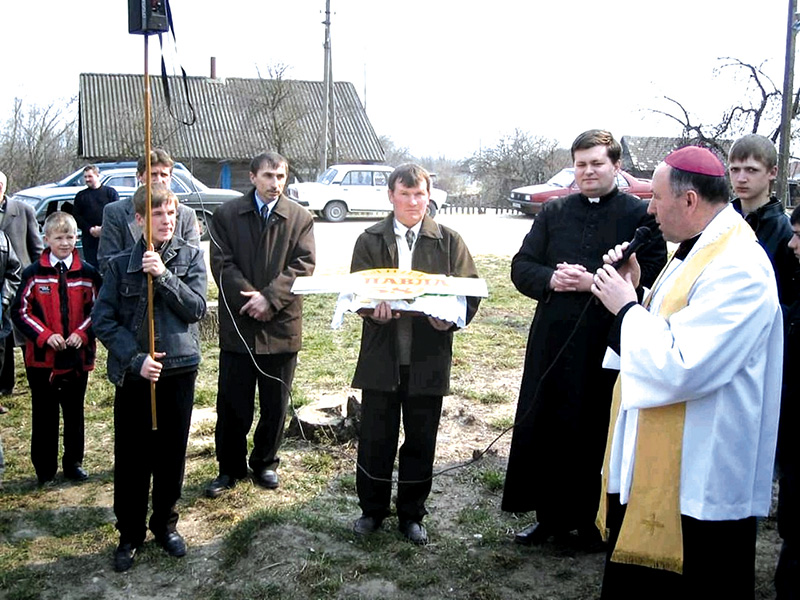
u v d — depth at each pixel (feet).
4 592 11.48
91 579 11.84
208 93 108.47
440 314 11.38
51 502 14.40
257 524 12.83
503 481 14.92
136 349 11.64
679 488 8.15
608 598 8.86
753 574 8.57
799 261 11.71
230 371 14.33
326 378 21.59
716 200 8.34
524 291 12.32
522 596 11.20
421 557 12.19
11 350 20.35
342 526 13.05
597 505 12.17
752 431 8.07
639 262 11.76
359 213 72.02
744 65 63.87
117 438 12.01
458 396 20.26
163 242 12.08
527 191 79.10
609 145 11.92
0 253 16.80
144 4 11.12
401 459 12.80
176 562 12.23
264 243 14.40
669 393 7.95
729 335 7.76
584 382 11.76
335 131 101.60
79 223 30.99
